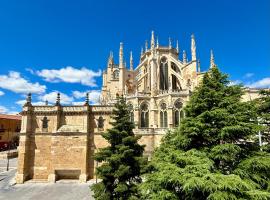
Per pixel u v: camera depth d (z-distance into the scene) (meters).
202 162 14.11
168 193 13.85
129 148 23.58
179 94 56.25
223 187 11.94
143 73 78.00
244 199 12.04
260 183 14.87
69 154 44.88
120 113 25.56
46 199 34.38
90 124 46.88
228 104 17.02
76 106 47.16
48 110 46.59
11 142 83.12
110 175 22.84
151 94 59.84
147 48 84.88
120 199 21.61
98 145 46.06
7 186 41.12
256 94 62.91
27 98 46.44
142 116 58.91
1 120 80.88
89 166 45.44
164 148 23.28
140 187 16.30
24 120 45.62
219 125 16.39
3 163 59.16
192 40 68.75
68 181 43.62
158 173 15.23
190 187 12.57
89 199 33.88
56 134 45.47
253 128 15.74
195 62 67.00
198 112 17.81
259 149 16.66
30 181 43.72
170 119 55.16
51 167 44.47
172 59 74.94
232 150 14.69
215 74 19.05
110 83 80.31
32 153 45.53
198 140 17.05
